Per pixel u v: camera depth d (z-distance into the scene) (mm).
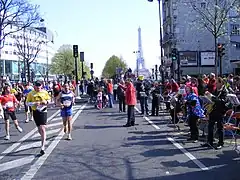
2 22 33812
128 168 8719
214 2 46406
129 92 16375
